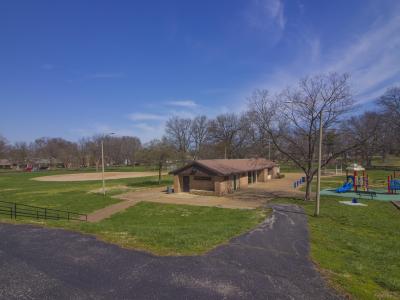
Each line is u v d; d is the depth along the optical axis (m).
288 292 6.02
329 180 45.06
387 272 8.08
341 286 6.51
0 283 6.12
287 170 72.25
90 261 7.44
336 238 11.96
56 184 46.25
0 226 11.34
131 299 5.46
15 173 79.44
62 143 129.88
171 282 6.25
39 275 6.53
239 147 74.56
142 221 18.69
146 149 47.28
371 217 17.61
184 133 86.25
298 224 14.30
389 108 55.69
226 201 25.67
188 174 31.31
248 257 8.17
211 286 6.12
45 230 10.70
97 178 58.00
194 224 15.59
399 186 29.25
